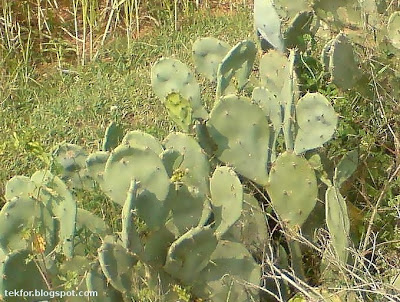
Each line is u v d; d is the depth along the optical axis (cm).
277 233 285
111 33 566
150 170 222
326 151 303
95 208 286
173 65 306
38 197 220
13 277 215
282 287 262
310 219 280
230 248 242
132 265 229
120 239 239
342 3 332
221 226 234
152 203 221
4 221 216
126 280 228
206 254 231
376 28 329
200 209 233
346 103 312
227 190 234
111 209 288
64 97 457
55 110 433
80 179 271
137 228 233
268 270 259
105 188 222
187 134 276
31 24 563
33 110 449
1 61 485
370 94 319
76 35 532
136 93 447
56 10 587
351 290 236
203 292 241
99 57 526
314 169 276
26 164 359
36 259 219
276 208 266
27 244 219
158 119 403
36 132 404
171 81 307
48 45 547
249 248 262
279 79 296
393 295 236
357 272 253
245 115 262
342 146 308
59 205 220
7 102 452
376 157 307
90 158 244
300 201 263
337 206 252
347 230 256
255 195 298
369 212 286
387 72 317
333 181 277
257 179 266
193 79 307
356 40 331
